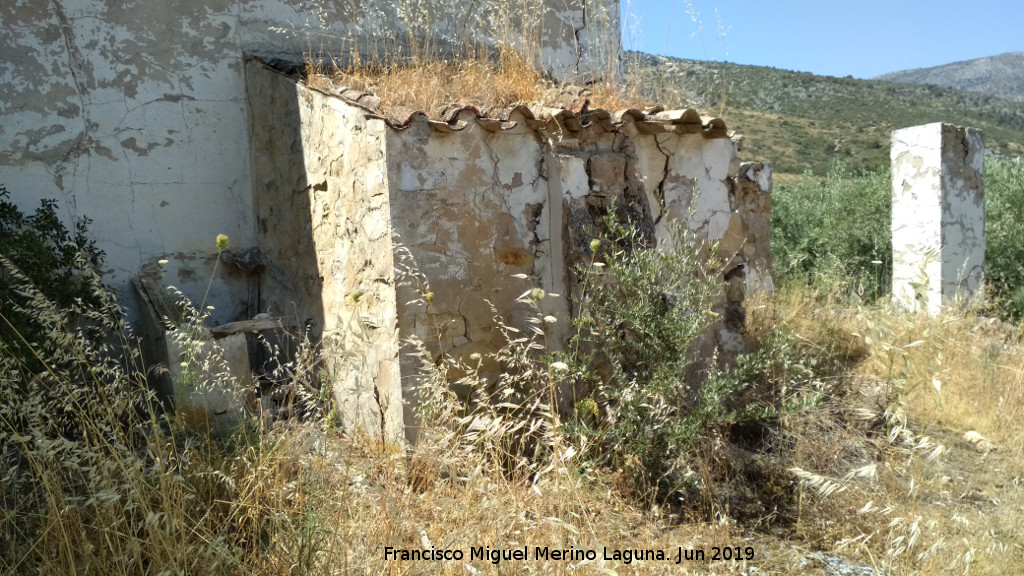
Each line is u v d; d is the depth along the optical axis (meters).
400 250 4.54
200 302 6.63
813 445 4.76
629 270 4.50
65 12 6.18
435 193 4.68
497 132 4.88
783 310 7.07
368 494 3.46
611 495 4.05
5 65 6.00
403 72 5.89
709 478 4.29
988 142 35.31
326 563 3.03
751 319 6.42
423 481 3.86
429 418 3.95
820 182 13.17
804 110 39.62
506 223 4.95
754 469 4.59
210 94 6.72
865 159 26.00
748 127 32.03
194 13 6.64
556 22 8.17
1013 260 10.22
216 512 3.46
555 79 7.91
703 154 5.61
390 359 4.62
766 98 42.38
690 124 5.35
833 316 7.05
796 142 29.88
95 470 3.19
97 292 4.26
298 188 5.97
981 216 8.86
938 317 5.76
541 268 5.07
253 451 3.66
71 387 3.68
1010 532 3.98
